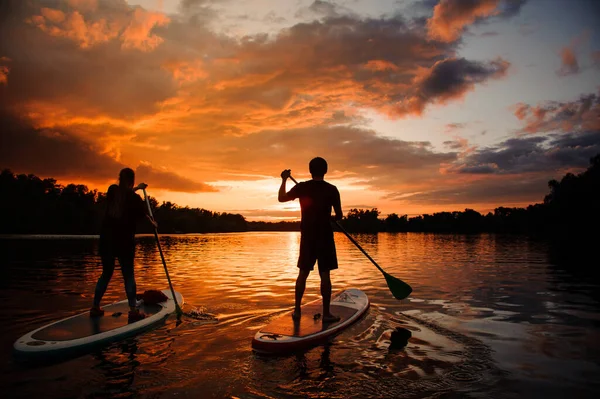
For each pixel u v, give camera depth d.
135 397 2.41
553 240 28.78
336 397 2.41
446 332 3.88
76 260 11.92
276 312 4.75
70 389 2.53
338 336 3.72
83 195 67.62
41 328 3.74
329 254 4.14
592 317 4.50
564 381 2.68
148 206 4.66
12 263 10.90
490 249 17.89
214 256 14.22
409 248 19.17
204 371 2.84
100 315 4.27
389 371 2.84
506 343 3.51
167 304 4.92
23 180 61.69
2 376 2.75
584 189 46.44
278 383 2.62
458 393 2.48
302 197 4.23
